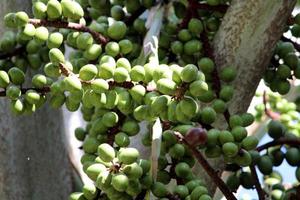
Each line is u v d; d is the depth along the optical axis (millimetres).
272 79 1214
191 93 998
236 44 1154
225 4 1200
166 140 1050
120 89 1036
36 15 1102
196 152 998
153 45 1203
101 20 1213
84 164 1048
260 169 1201
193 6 1196
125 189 990
